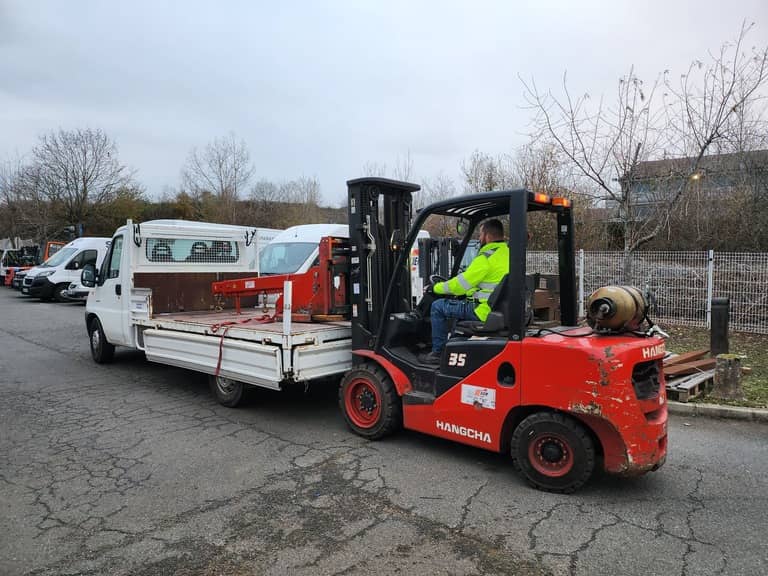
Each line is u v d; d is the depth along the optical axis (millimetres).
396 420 5199
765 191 13664
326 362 5719
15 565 3189
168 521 3721
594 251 14164
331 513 3822
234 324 6418
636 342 4039
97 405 6668
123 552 3330
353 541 3441
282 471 4582
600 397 3844
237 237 8852
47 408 6539
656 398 4094
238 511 3861
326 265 6160
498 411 4355
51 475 4527
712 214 14312
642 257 12070
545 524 3658
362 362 5508
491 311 4562
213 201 34875
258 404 6656
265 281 6754
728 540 3451
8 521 3738
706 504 3967
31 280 21031
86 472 4586
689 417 6148
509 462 4777
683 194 11617
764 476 4484
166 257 8109
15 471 4617
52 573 3105
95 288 8984
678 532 3555
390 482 4344
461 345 4605
